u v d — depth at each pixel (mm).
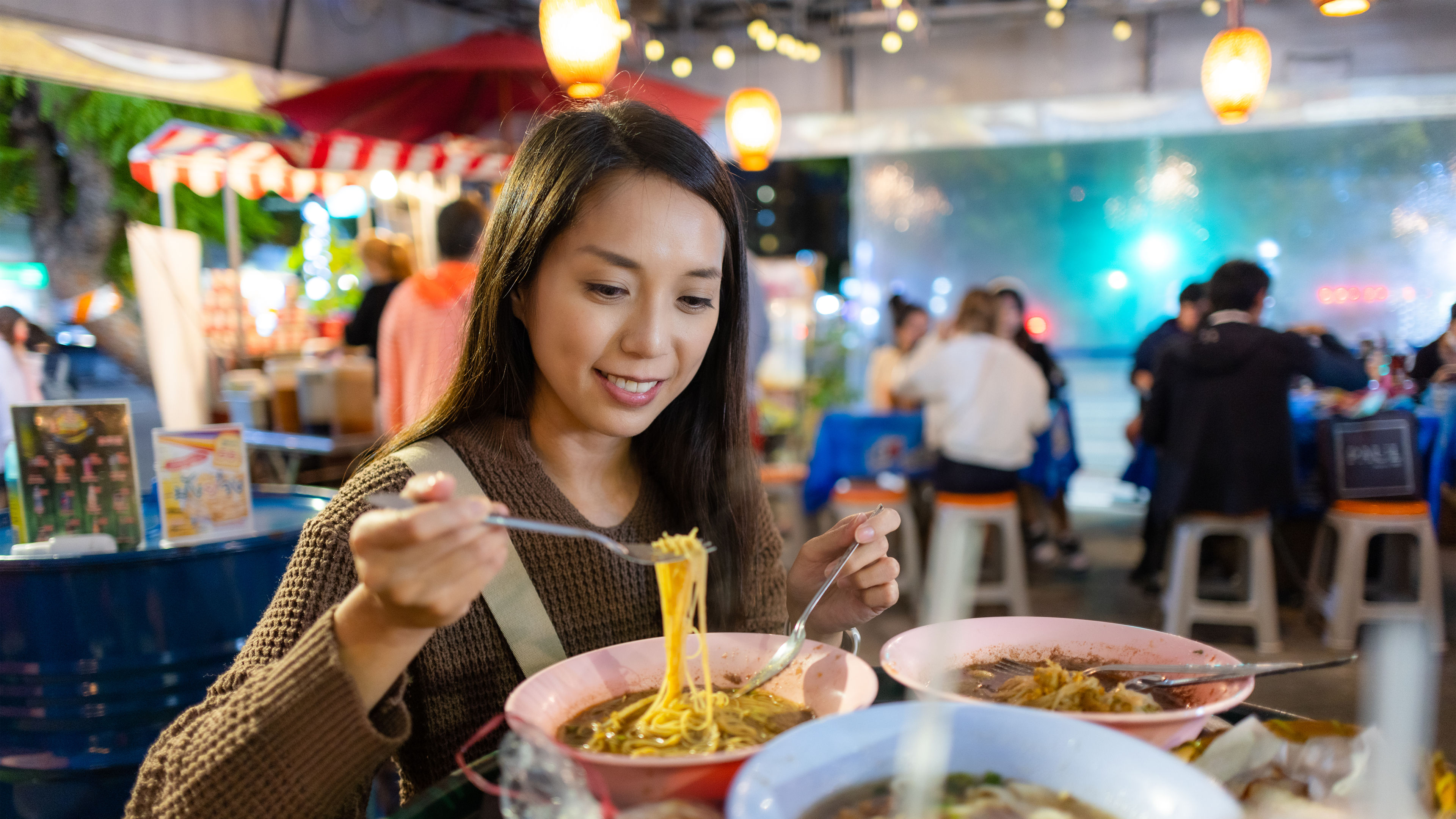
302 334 6754
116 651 2080
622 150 1062
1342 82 5879
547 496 1170
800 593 1293
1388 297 7562
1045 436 5609
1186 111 6223
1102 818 741
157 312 3654
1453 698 3035
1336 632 4117
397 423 3605
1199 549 4621
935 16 6328
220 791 827
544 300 1092
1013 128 6598
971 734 814
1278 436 4012
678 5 6535
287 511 2646
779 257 11164
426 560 770
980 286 8977
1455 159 7227
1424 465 4566
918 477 5105
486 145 4449
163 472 2229
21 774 2072
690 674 1024
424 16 5953
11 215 6574
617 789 765
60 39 3908
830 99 6805
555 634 1132
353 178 5566
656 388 1129
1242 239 8320
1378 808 756
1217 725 1007
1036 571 5512
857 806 757
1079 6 6133
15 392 4277
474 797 877
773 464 5465
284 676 839
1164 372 4199
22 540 2125
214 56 4582
